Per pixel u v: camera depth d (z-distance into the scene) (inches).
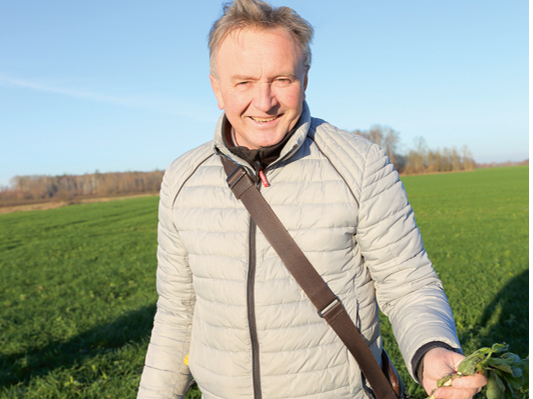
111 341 229.8
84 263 529.3
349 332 56.4
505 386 47.3
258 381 58.7
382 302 61.2
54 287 398.0
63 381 182.7
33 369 200.4
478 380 45.2
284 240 57.1
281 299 57.2
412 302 56.2
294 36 55.1
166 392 69.9
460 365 46.0
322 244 56.7
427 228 653.3
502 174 2458.2
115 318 265.0
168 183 69.6
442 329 50.6
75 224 1102.4
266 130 56.9
